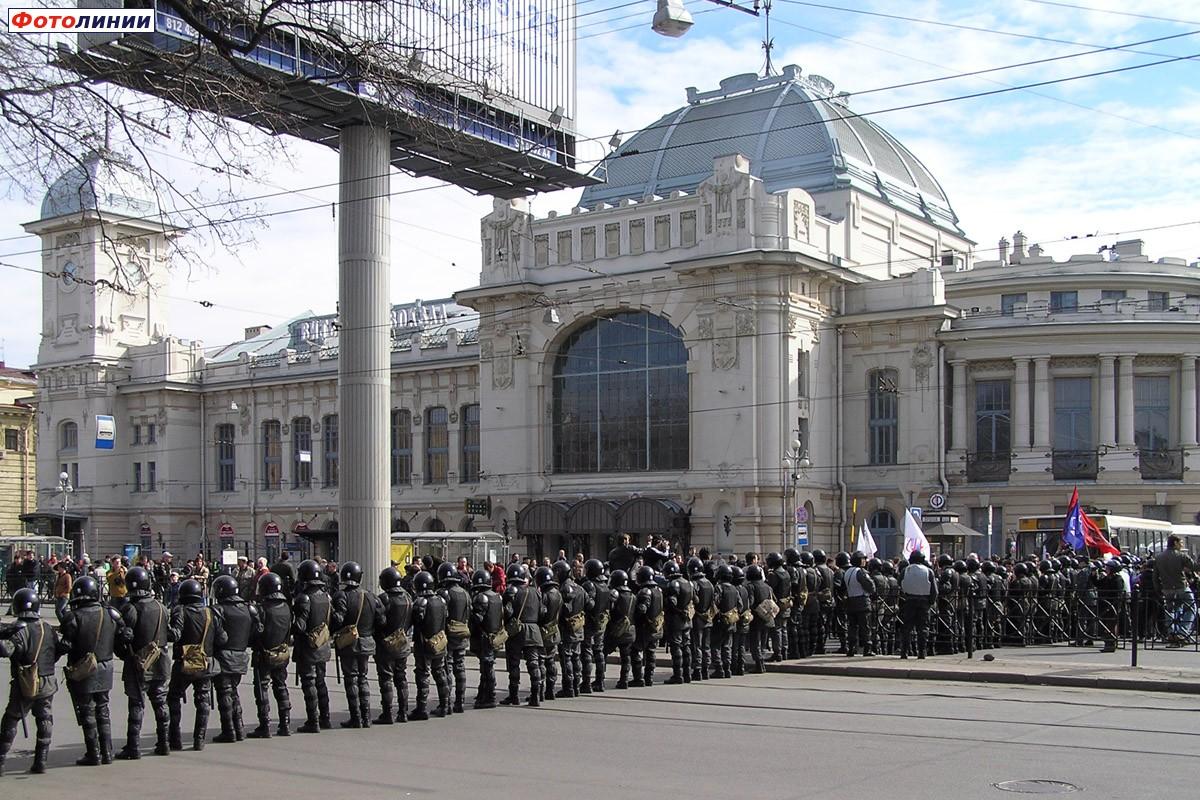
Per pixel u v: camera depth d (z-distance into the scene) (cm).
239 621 1661
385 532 3192
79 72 1550
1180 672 2281
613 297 5872
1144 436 5456
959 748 1509
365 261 3131
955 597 2764
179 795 1288
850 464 5816
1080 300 5606
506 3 3102
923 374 5638
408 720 1862
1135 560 3712
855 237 6019
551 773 1373
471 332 7125
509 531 6125
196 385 8006
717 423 5538
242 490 7838
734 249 5500
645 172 6600
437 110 2242
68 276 1936
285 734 1717
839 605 2761
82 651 1492
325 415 7512
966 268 6347
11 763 1526
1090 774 1326
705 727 1725
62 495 7988
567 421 6109
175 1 1556
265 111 1800
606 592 2200
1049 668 2369
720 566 2464
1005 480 5481
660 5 2391
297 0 1648
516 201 6225
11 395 9000
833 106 6519
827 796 1223
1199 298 5694
